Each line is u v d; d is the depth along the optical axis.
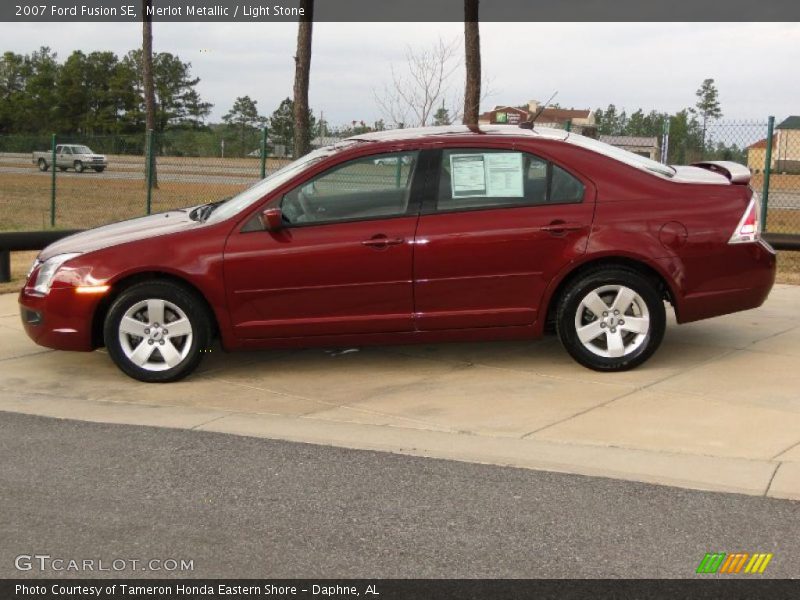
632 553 4.29
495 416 6.25
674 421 6.04
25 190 26.36
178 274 7.04
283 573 4.16
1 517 4.76
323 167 7.12
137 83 90.44
